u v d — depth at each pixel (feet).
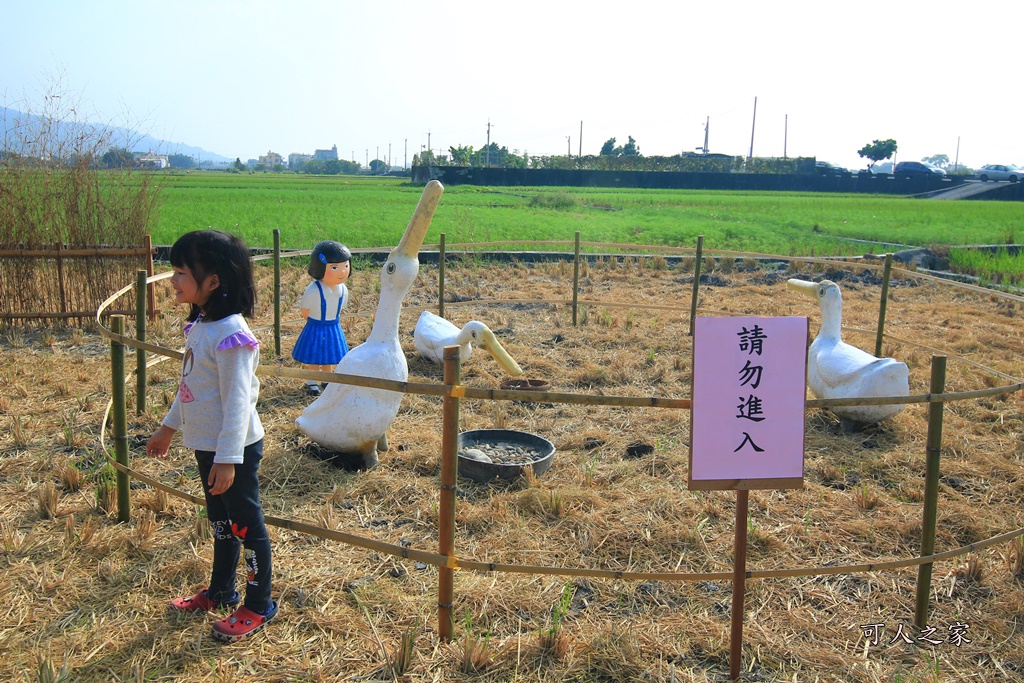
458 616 12.09
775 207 119.65
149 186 35.58
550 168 194.59
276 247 26.94
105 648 11.09
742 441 10.21
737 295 42.04
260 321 33.14
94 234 32.12
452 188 163.84
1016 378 25.79
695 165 202.80
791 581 13.46
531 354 28.30
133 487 16.21
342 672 10.73
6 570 13.00
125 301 31.24
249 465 11.31
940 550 14.79
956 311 38.63
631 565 13.96
